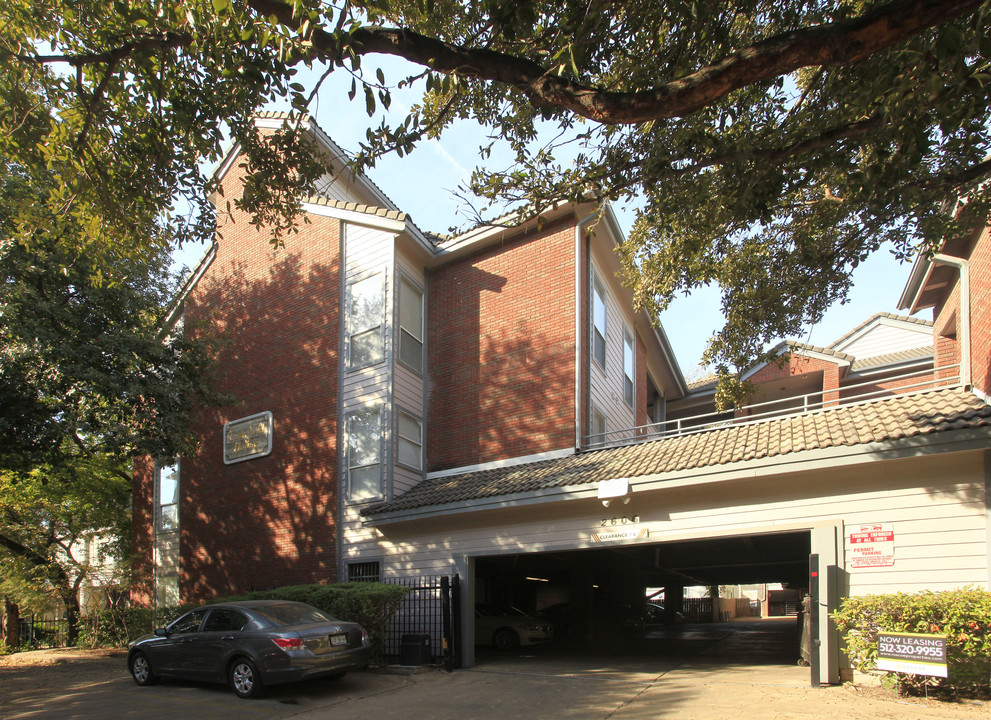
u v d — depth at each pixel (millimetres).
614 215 15391
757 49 6074
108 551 22062
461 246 16391
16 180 12969
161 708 9688
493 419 15453
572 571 19781
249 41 8031
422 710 9250
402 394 15656
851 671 9602
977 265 11000
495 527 13250
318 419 16453
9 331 12695
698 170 8844
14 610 21203
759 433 11633
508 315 15820
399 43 7285
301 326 17359
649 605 28297
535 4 8000
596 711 8867
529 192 9586
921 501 9508
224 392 18500
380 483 14961
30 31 9352
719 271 11867
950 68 6629
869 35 5789
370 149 8914
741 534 10773
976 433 8812
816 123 8516
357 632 10719
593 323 16062
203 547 18109
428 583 13742
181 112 9852
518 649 16453
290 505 16453
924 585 9297
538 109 8805
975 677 8383
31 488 19391
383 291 15977
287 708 9500
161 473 20312
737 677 10984
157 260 16141
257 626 10297
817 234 11320
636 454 12766
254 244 18875
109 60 9094
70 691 11492
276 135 10305
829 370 21391
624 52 9242
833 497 10148
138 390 13969
